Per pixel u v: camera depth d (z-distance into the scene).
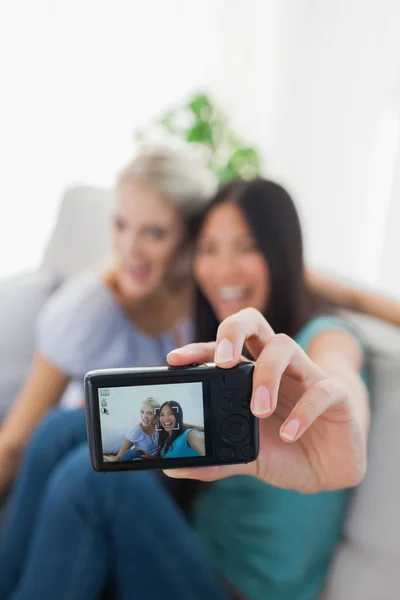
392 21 1.21
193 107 1.23
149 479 0.72
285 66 1.40
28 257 1.47
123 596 0.68
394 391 0.75
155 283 1.03
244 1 1.41
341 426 0.46
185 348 0.46
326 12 1.30
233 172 1.21
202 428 0.44
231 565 0.78
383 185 1.29
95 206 1.27
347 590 0.69
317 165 1.41
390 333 0.84
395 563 0.66
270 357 0.43
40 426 0.84
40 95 1.38
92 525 0.67
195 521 0.82
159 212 0.98
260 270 0.87
